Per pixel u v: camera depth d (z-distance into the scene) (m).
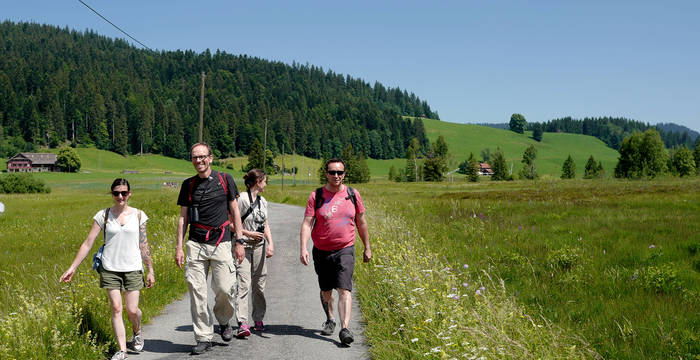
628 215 15.06
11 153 186.88
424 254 8.70
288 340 5.57
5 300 7.05
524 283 8.05
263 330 6.01
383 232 11.74
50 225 21.06
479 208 19.33
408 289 6.02
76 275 8.14
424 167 129.25
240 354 5.11
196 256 5.34
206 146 5.37
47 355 4.88
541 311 6.26
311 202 5.58
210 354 5.13
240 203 6.00
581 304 6.76
